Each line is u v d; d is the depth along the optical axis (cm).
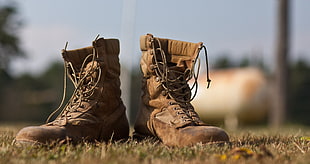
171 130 296
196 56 309
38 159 240
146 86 317
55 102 2720
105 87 309
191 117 302
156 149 275
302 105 2670
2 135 360
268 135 399
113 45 316
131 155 250
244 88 1413
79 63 313
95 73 306
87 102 304
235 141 335
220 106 1390
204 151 265
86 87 307
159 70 306
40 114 2586
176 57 312
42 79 2952
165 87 305
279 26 1562
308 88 2755
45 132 279
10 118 2348
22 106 2469
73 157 246
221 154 259
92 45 304
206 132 283
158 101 308
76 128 294
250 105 1405
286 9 1564
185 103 309
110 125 313
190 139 284
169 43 312
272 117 1528
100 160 233
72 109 302
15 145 279
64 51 307
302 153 273
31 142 276
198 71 311
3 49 1841
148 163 229
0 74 2025
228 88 1407
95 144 296
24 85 2662
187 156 251
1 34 1812
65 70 311
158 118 306
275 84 1548
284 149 289
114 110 318
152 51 310
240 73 1457
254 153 250
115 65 317
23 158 242
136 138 328
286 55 1561
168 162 235
